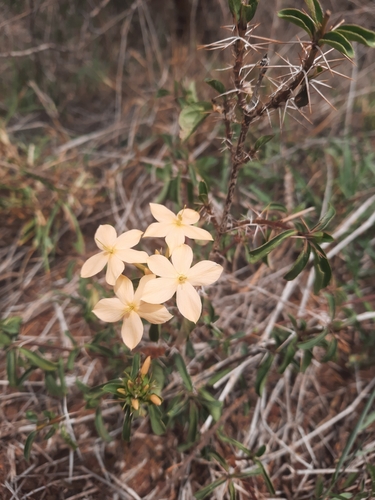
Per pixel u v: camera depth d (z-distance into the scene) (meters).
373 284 0.28
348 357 0.26
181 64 0.35
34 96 0.36
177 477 0.19
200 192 0.15
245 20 0.12
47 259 0.27
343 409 0.24
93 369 0.24
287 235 0.15
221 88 0.15
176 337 0.19
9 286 0.29
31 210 0.30
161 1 0.38
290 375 0.25
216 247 0.17
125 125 0.35
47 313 0.27
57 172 0.30
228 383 0.22
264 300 0.28
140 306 0.14
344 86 0.36
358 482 0.21
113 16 0.38
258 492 0.21
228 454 0.22
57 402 0.24
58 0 0.35
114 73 0.38
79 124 0.38
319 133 0.35
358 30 0.11
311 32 0.11
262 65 0.13
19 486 0.21
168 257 0.15
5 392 0.24
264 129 0.32
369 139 0.34
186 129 0.15
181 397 0.19
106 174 0.32
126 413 0.15
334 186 0.31
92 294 0.22
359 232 0.26
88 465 0.22
